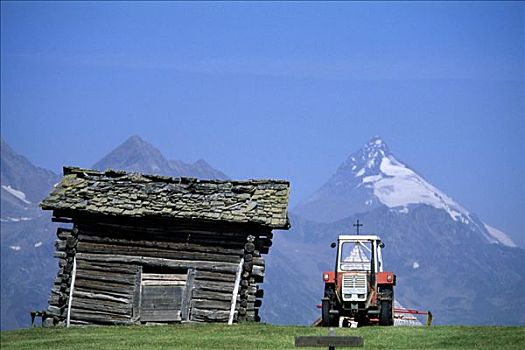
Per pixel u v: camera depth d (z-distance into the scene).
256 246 91.88
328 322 82.75
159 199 94.25
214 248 91.69
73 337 81.31
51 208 92.56
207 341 75.44
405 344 70.56
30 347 75.56
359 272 83.56
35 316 92.25
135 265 91.88
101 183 96.75
